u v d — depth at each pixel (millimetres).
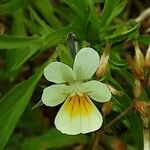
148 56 82
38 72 89
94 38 94
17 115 86
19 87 88
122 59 97
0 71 113
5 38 89
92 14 92
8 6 106
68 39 86
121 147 113
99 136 88
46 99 77
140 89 82
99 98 78
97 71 80
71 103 79
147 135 84
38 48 89
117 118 85
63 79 78
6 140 85
